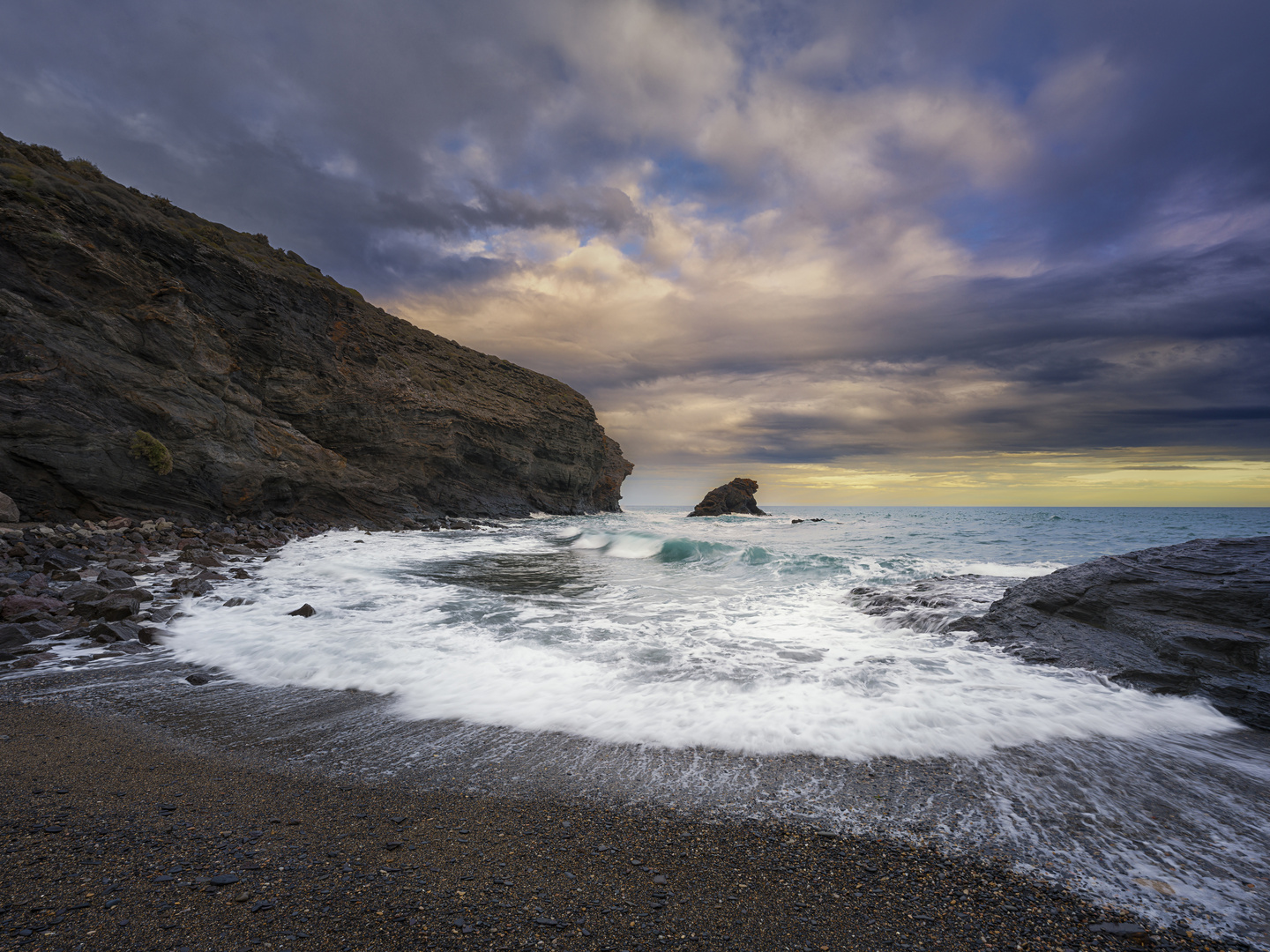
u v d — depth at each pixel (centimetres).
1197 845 360
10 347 1830
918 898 307
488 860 333
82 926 264
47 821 361
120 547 1647
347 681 670
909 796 420
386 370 4206
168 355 2342
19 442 1769
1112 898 308
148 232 2511
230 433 2562
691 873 326
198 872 311
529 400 6066
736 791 425
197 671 707
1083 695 634
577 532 3688
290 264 4191
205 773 442
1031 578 999
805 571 1714
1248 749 510
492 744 504
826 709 584
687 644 849
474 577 1584
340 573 1548
